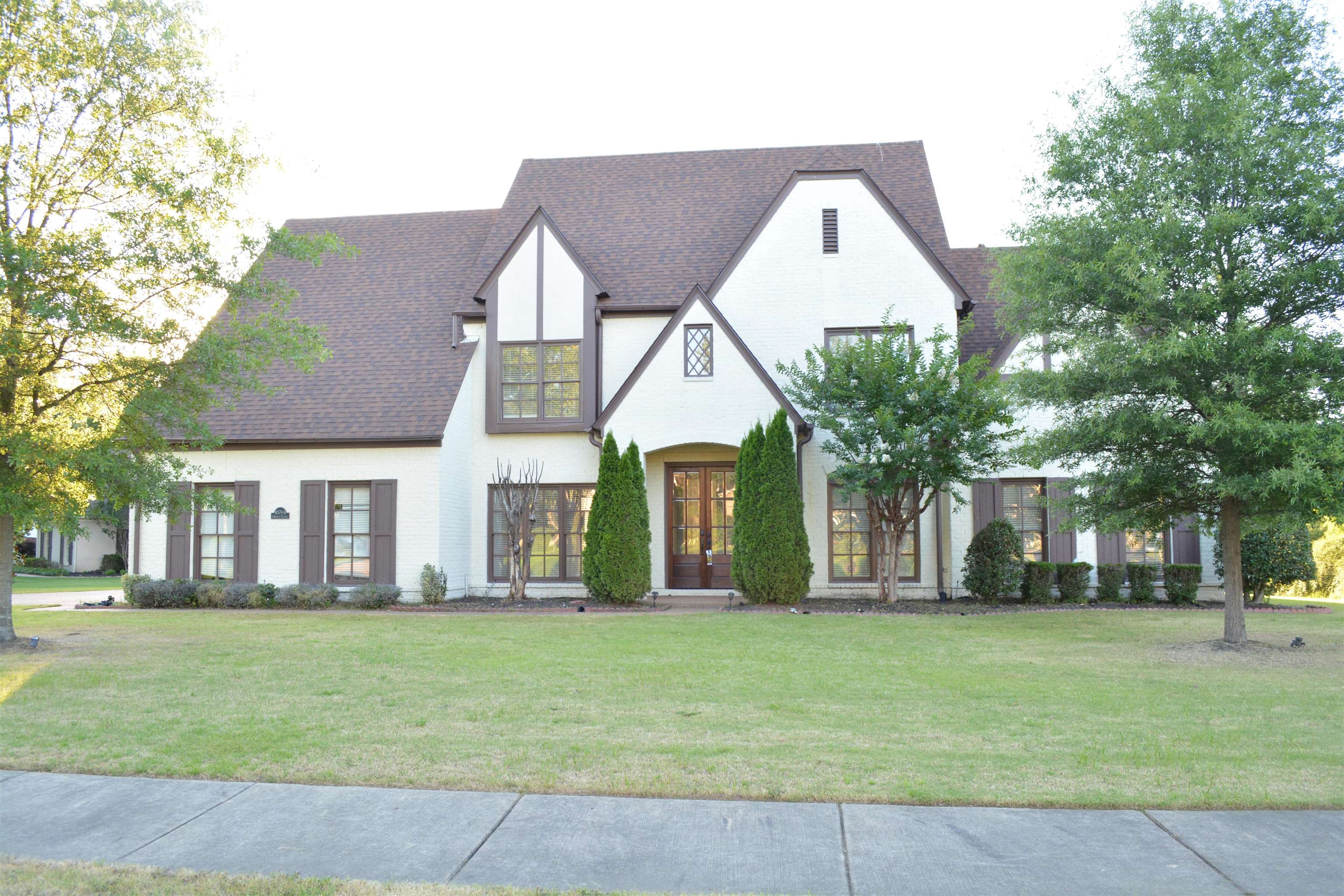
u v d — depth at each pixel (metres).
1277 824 5.25
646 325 19.23
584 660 10.55
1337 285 10.70
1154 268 11.02
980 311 19.83
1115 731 7.22
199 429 12.02
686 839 5.04
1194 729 7.29
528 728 7.30
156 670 9.90
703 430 17.66
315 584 17.89
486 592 19.00
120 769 6.20
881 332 18.39
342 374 19.12
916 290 18.52
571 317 18.98
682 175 22.17
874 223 18.77
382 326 20.14
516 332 19.06
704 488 18.97
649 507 18.80
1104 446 12.25
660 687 8.96
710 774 6.05
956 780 5.95
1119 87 12.30
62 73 10.82
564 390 19.02
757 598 16.72
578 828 5.20
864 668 10.09
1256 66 11.22
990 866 4.70
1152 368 11.30
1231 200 11.36
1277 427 10.12
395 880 4.54
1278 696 8.59
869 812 5.43
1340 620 15.10
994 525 16.88
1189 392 11.33
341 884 4.44
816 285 18.75
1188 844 4.97
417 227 22.77
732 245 20.30
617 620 14.66
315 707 8.02
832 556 18.36
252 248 12.06
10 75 10.85
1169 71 12.04
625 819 5.32
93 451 10.96
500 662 10.39
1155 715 7.80
